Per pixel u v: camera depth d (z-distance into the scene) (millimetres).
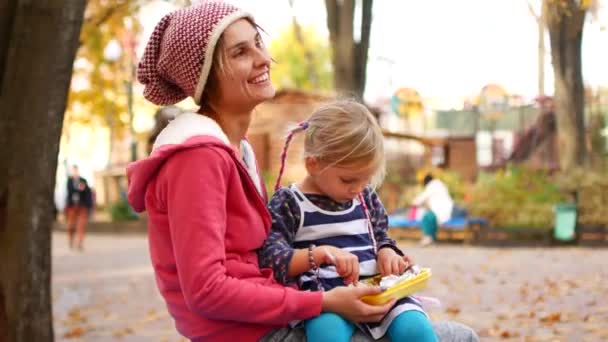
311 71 38688
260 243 2283
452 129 33938
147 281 12328
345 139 2238
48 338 4391
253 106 2395
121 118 34094
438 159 27578
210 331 2184
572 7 15891
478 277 11047
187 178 2088
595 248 15430
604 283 9891
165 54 2326
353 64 13836
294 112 22922
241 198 2201
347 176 2283
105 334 7828
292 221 2361
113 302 10125
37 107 4246
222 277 2055
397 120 31094
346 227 2389
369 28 13914
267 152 22938
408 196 20891
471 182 25578
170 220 2104
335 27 13953
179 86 2422
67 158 33812
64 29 4289
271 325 2201
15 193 4250
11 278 4258
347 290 2129
